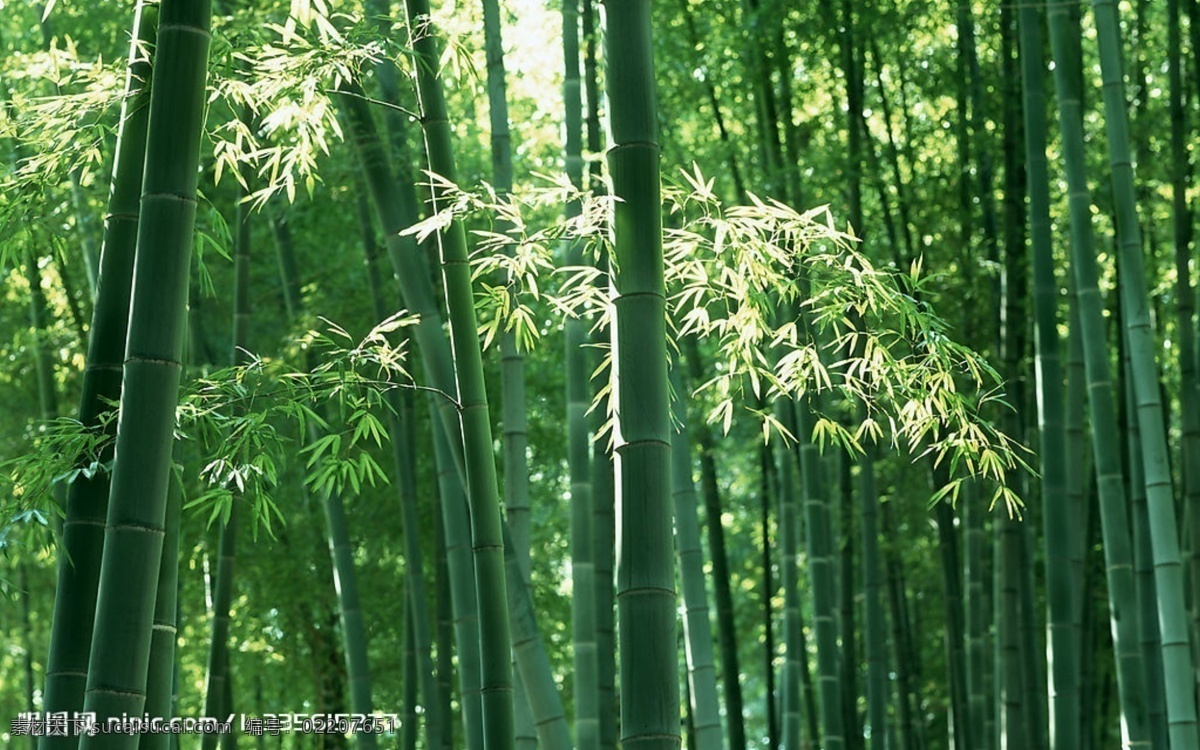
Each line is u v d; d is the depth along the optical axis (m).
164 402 3.38
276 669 10.63
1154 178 8.10
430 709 8.30
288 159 4.50
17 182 4.53
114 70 4.49
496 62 6.28
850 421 8.82
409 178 6.93
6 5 7.87
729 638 9.12
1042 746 7.63
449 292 4.28
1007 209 7.83
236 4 6.61
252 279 9.50
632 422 3.38
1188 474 7.12
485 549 4.24
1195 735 6.30
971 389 8.55
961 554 10.43
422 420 9.38
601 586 7.11
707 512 9.20
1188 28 7.88
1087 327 6.73
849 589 9.45
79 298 8.68
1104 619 9.90
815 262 4.43
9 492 4.52
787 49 7.99
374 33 4.51
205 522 8.87
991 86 8.59
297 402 4.38
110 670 3.25
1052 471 6.82
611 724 6.99
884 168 8.77
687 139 9.70
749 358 4.61
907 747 9.67
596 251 4.23
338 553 8.12
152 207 3.44
